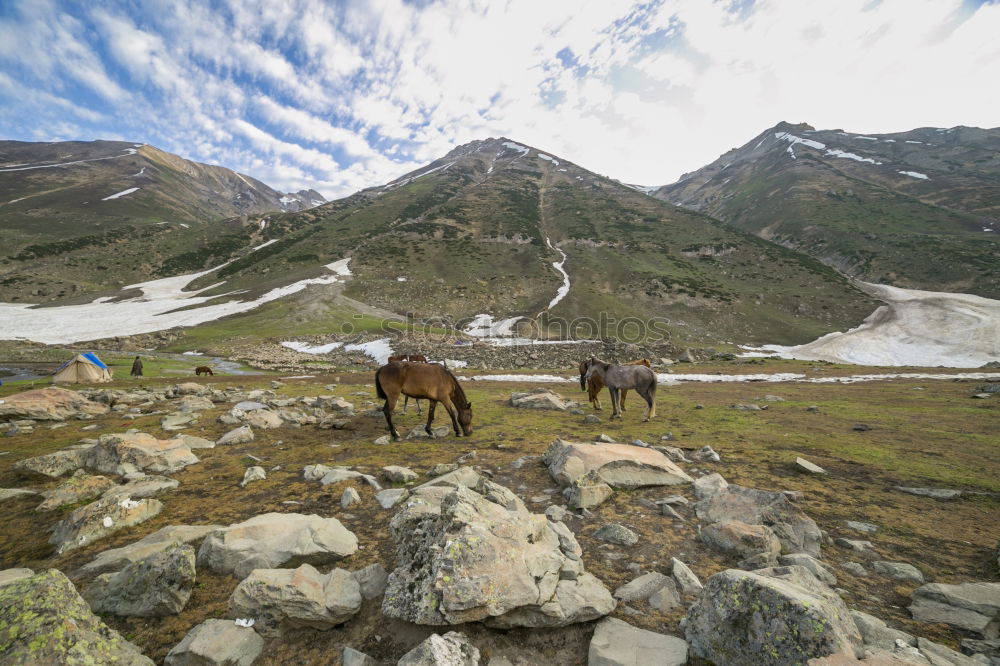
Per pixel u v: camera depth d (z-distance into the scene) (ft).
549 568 14.42
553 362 159.63
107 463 28.63
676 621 13.20
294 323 232.32
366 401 64.95
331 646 12.35
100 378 88.43
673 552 17.87
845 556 17.81
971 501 24.02
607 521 20.98
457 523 14.93
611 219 505.66
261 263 400.88
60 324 249.14
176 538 18.16
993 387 67.67
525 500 23.79
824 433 41.04
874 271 359.46
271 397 63.93
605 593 14.06
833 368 127.85
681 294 303.07
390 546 18.06
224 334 215.51
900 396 68.90
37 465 27.71
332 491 24.85
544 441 37.68
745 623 11.27
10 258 399.85
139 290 348.79
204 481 27.02
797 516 19.54
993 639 11.93
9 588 11.14
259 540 17.15
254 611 13.16
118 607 13.88
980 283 295.07
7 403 44.73
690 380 105.50
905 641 11.62
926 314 251.19
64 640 10.15
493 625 12.64
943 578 15.98
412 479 26.55
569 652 12.14
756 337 253.85
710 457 31.76
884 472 29.17
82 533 18.83
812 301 297.74
